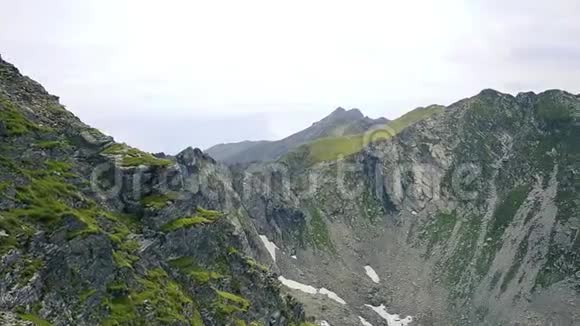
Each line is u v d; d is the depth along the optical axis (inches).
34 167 4436.5
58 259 3555.6
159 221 5019.7
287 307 6338.6
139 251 4517.7
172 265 4881.9
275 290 6127.0
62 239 3683.6
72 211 4037.9
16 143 4478.3
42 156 4613.7
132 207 5032.0
